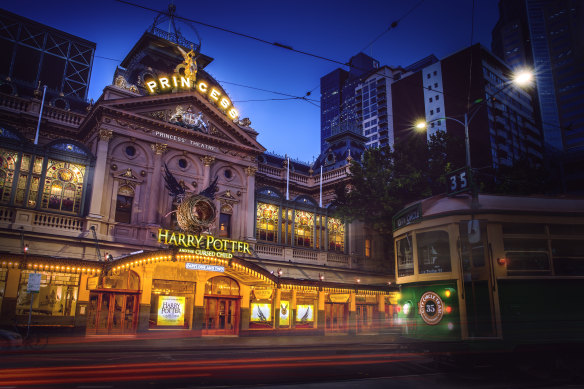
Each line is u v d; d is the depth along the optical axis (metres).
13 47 48.66
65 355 15.73
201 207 28.05
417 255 14.09
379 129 120.69
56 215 26.14
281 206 36.16
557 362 11.86
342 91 150.00
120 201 29.31
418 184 30.95
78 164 27.97
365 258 39.66
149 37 35.91
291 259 35.00
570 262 12.58
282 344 22.28
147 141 30.80
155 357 15.73
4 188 25.14
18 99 30.84
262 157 42.53
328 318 34.09
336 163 45.94
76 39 53.75
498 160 79.62
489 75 84.69
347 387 9.77
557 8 128.38
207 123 34.00
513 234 12.62
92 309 24.62
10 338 15.11
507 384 10.91
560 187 80.69
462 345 12.09
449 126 84.31
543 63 125.75
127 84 32.91
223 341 24.34
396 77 122.06
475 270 12.62
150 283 26.27
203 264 25.58
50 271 22.52
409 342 13.63
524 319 11.96
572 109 116.69
